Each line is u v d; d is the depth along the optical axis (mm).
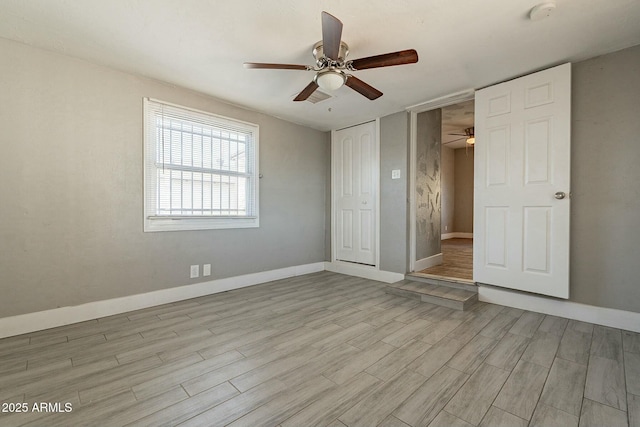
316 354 1881
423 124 3971
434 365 1740
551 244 2475
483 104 2885
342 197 4387
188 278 3066
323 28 1616
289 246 4074
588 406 1372
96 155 2502
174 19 1904
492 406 1377
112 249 2588
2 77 2107
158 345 2004
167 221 2912
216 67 2547
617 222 2268
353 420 1288
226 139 3375
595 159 2352
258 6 1775
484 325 2338
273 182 3863
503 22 1910
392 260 3721
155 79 2787
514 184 2680
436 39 2107
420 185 3891
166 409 1356
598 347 1948
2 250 2111
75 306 2404
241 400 1423
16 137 2160
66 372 1665
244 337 2137
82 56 2377
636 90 2191
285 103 3377
